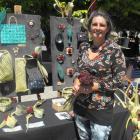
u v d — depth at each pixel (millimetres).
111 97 2254
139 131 2377
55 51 2895
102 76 2184
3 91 2672
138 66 4836
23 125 2365
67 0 3980
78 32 2951
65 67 2936
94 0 3117
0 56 2547
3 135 2191
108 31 2215
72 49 2947
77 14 3711
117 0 3891
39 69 2746
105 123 2250
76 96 2350
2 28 2629
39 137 2316
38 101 2820
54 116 2547
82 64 2244
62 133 2396
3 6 3834
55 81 2916
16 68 2672
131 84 2516
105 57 2158
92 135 2332
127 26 4609
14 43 2676
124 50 5422
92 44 2285
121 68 2152
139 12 4105
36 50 2717
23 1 3900
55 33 2881
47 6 4078
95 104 2236
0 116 2512
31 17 2729
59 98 2898
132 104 2336
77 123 2393
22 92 2717
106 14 2176
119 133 2480
